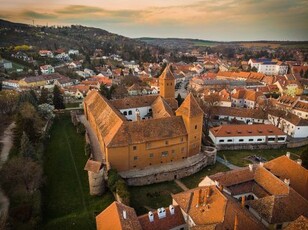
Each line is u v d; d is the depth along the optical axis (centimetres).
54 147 8938
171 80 10850
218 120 12050
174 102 10862
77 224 5438
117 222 4216
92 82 18212
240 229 4275
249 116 11738
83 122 11038
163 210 4847
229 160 8762
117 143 6950
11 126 10369
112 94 14162
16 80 19050
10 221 5122
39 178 6412
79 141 9369
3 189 6175
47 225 5369
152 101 11044
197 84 18388
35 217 5316
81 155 8331
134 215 4641
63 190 6619
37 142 8488
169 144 7606
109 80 18738
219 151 9412
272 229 4722
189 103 7794
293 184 5834
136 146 7188
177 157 7912
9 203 5741
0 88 15862
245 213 4688
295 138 10469
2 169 6538
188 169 7575
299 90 16800
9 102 11425
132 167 7344
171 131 7612
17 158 6391
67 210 5919
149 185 7100
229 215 4403
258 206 5044
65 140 9506
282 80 17475
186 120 7781
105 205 6069
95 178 6294
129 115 10681
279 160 6378
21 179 5969
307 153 7544
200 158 8075
